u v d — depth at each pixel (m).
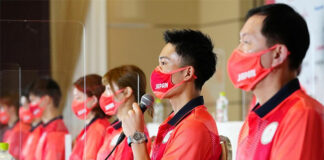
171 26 6.62
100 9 5.97
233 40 6.21
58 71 3.10
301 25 1.62
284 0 3.31
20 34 2.91
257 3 5.79
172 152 1.82
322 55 3.02
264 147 1.61
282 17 1.60
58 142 3.21
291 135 1.52
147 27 6.50
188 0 6.69
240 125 2.94
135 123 1.90
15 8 5.52
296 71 1.64
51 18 5.66
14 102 3.54
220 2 6.41
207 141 1.81
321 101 3.00
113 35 6.31
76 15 5.79
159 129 1.94
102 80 2.38
